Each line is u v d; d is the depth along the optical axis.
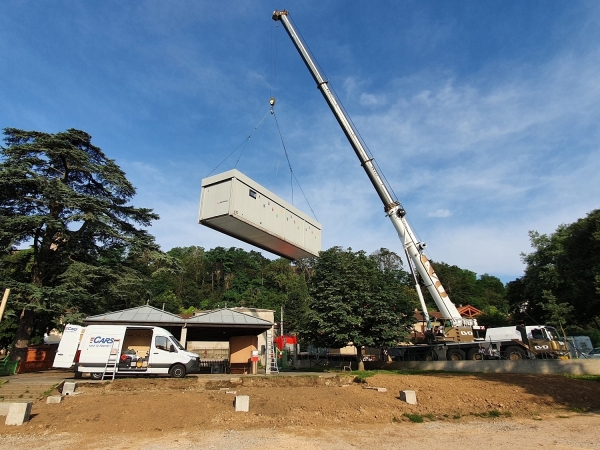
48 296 22.61
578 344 29.42
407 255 24.88
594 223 26.52
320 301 26.08
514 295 40.41
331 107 24.92
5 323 28.69
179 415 10.39
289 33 25.52
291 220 15.62
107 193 30.16
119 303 28.28
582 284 27.67
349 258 27.47
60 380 15.50
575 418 11.41
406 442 8.80
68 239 25.69
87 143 28.88
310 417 10.82
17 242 24.53
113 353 15.91
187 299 80.12
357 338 24.47
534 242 36.84
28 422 9.88
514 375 18.72
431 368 24.64
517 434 9.58
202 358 37.53
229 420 10.27
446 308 24.75
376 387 15.30
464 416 11.60
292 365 33.44
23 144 25.75
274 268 88.38
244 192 12.87
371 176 24.55
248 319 23.50
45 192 24.55
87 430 9.31
